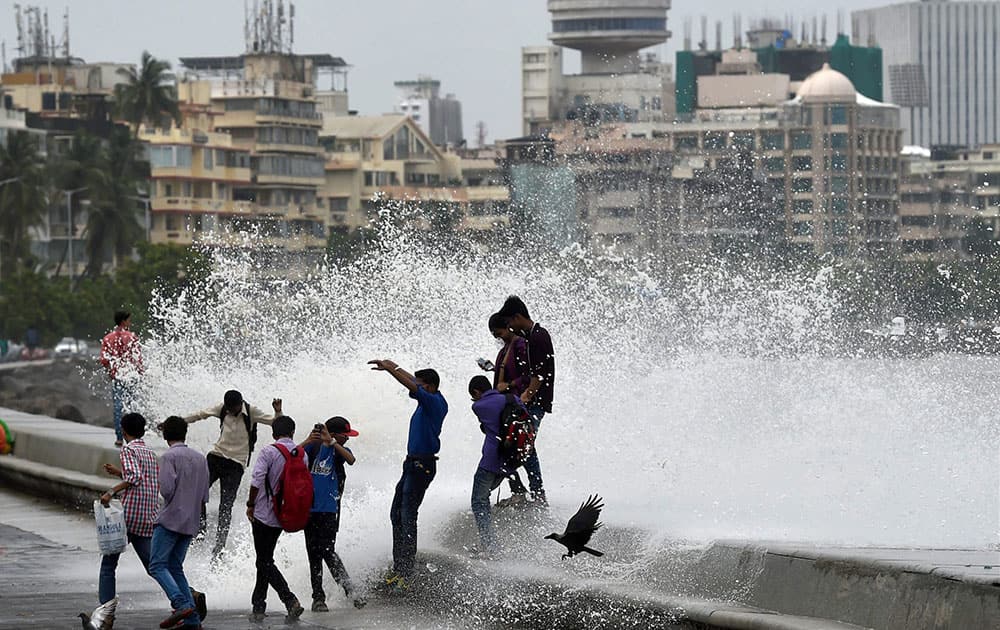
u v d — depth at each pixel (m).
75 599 28.02
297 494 25.27
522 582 24.83
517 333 28.20
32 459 48.00
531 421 27.91
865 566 19.45
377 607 26.73
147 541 24.48
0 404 96.94
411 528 27.05
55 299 181.62
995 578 17.53
